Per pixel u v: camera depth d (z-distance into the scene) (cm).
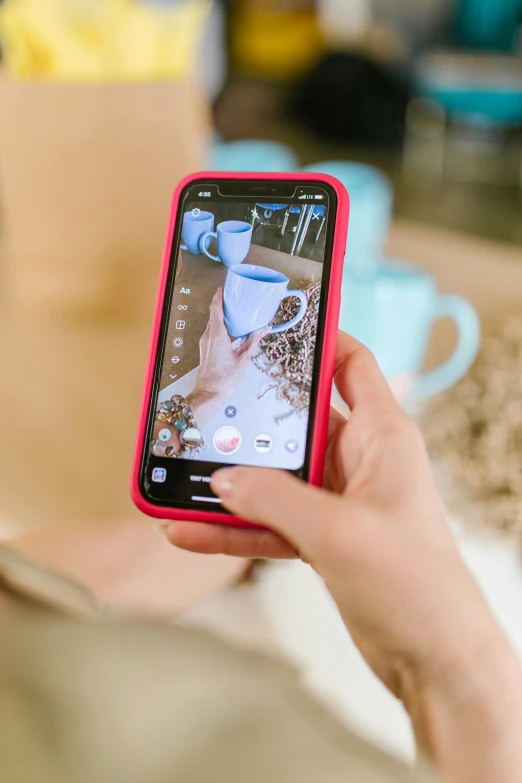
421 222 210
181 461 41
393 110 246
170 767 13
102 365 61
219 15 245
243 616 40
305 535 33
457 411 54
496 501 48
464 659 34
